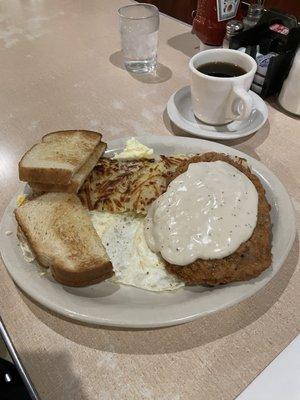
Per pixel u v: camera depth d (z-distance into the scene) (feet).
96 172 2.68
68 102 3.78
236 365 1.88
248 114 3.01
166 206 2.27
